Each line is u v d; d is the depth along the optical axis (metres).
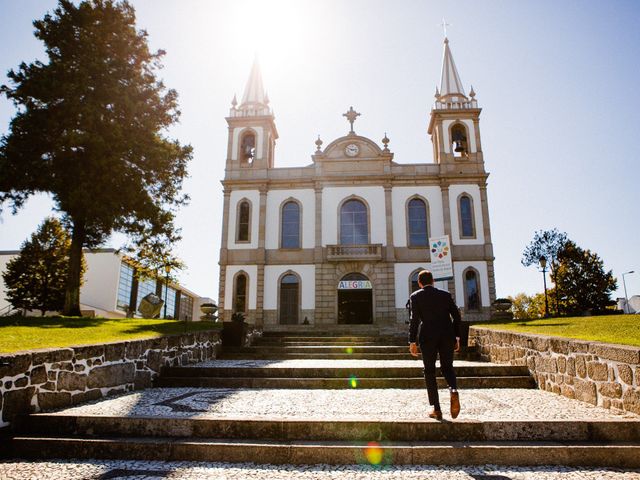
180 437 5.68
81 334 9.88
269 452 5.19
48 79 19.72
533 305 63.59
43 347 7.10
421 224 30.06
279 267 29.78
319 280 29.19
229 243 30.20
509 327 13.23
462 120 31.73
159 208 22.50
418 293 6.28
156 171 22.61
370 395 8.18
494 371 9.80
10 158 19.12
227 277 29.69
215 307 18.81
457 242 29.14
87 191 19.17
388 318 28.39
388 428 5.57
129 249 24.61
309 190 30.92
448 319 6.07
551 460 5.04
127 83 22.48
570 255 41.12
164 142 23.27
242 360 13.31
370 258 28.88
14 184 19.30
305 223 30.34
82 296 40.22
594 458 5.02
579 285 41.50
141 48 23.05
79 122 20.02
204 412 6.45
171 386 9.52
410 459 5.09
